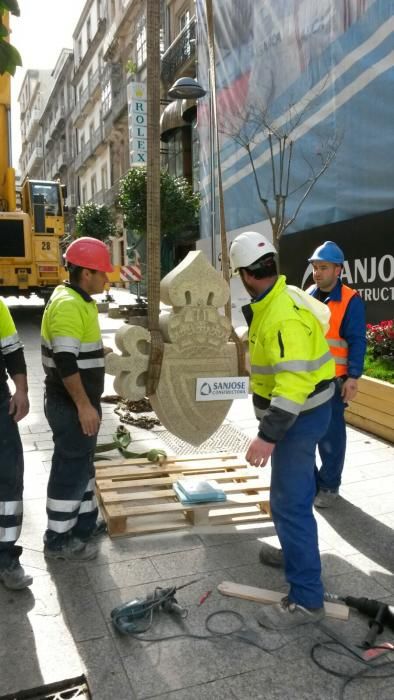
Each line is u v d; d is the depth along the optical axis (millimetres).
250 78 10391
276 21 9445
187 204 17562
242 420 6324
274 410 2484
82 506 3434
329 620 2713
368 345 6535
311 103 8758
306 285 9141
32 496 4141
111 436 5664
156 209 3385
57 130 53438
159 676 2348
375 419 5594
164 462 4324
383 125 7418
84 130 44000
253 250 2646
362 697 2246
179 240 20750
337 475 3943
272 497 2754
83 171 44844
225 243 4031
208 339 3648
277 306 2596
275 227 8641
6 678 2328
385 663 2428
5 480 2965
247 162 10781
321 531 3627
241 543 3471
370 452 5105
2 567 2967
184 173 20328
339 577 3102
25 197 14203
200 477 4035
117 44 32500
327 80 8344
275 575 3123
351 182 8086
